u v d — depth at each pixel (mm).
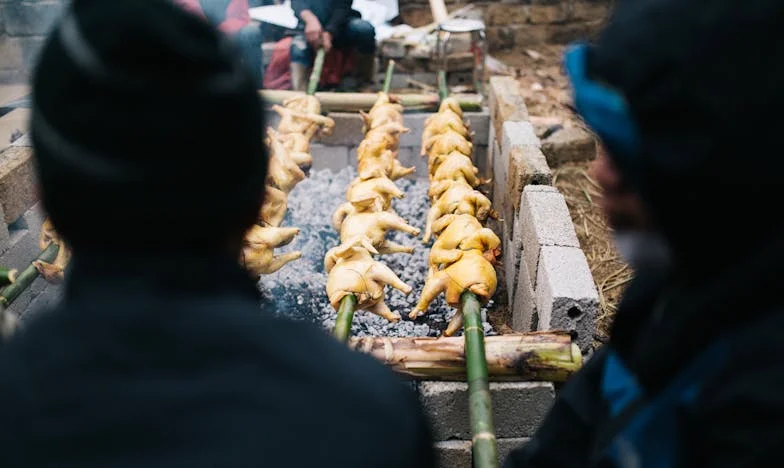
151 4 874
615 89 1041
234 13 6277
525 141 4668
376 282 3373
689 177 971
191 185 882
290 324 952
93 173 851
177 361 865
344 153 6215
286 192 4355
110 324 869
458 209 3963
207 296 931
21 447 821
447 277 3332
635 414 1186
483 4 8195
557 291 3178
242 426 836
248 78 938
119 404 833
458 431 3023
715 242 1015
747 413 969
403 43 6957
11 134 5688
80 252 921
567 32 8367
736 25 930
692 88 948
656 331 1149
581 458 1508
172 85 855
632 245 1193
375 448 869
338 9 6465
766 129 924
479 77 7027
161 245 906
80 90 846
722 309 1030
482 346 2871
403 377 2986
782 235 982
